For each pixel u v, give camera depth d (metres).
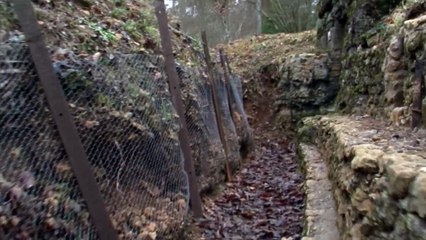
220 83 6.17
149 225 2.83
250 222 3.99
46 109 2.17
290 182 5.54
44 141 2.12
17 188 1.91
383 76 4.13
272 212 4.29
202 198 4.38
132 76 3.13
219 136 5.38
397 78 3.64
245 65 11.24
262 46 11.68
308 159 5.44
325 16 9.14
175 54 4.85
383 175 1.98
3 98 1.96
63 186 2.18
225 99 6.19
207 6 15.77
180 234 3.32
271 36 12.30
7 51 2.02
